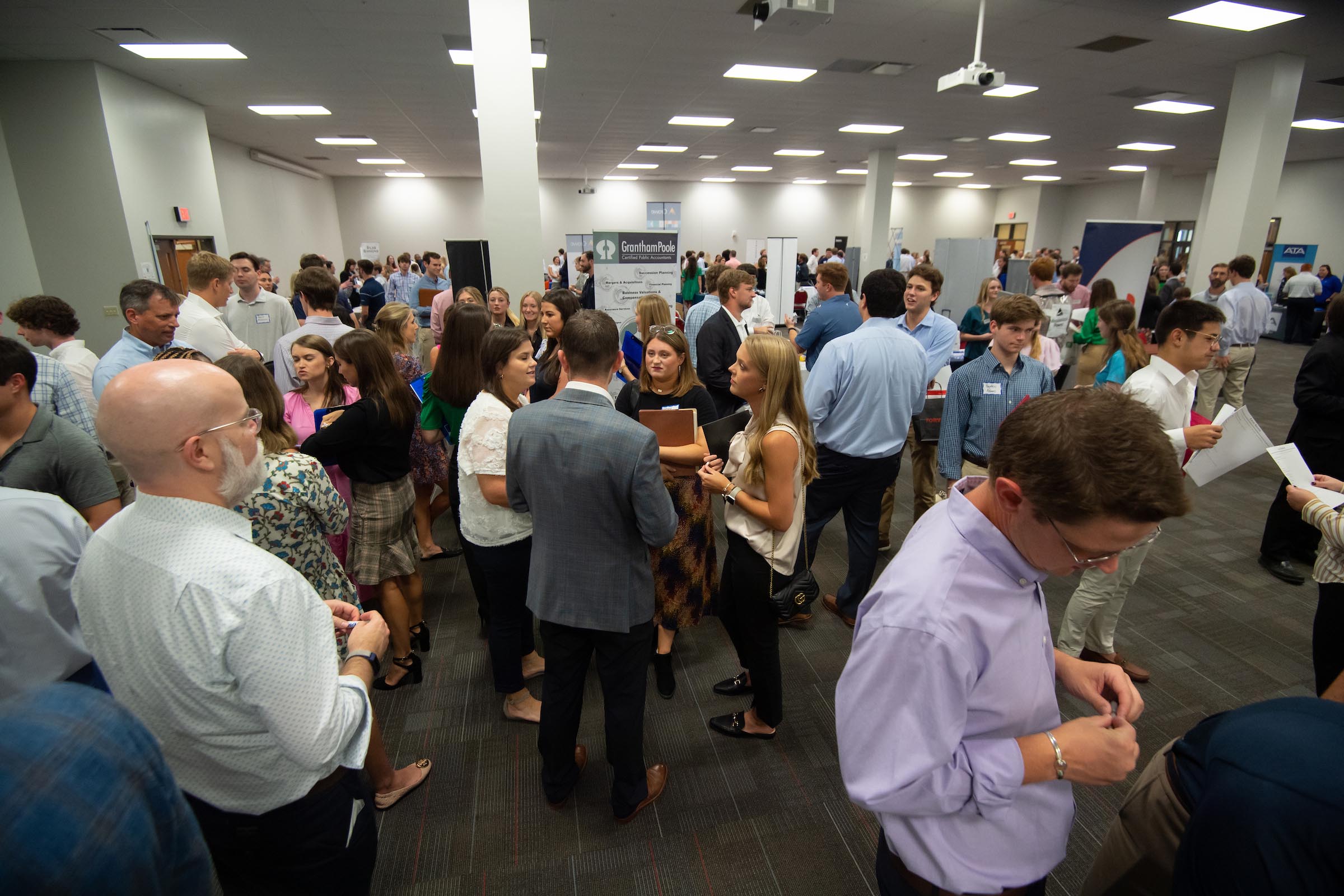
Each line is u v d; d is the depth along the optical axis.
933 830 0.76
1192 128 10.09
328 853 1.00
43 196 6.02
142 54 5.77
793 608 1.71
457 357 2.28
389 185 16.28
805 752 1.97
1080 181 18.38
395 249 16.64
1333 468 2.66
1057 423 0.62
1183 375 2.04
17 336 5.95
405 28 5.34
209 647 0.82
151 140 6.80
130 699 0.87
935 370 3.25
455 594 2.93
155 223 6.80
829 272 3.46
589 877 1.57
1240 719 0.67
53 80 5.87
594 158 13.34
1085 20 5.35
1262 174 6.47
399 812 1.76
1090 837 1.67
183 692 0.84
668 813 1.75
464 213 16.73
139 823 0.42
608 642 1.54
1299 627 2.61
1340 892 0.55
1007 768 0.70
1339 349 2.56
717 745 2.01
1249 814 0.59
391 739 2.04
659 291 4.39
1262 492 4.13
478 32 3.49
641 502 1.40
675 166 14.84
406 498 2.21
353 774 1.06
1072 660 0.87
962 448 2.53
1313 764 0.58
